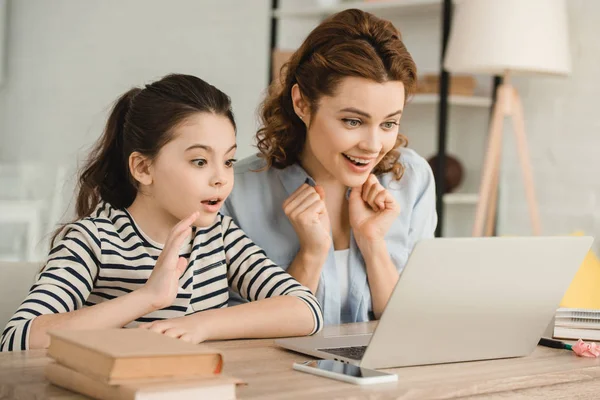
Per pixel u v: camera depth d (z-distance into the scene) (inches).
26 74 284.0
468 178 185.8
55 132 274.5
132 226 68.1
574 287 116.6
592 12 163.6
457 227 185.6
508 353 60.9
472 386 51.7
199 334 59.4
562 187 167.8
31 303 60.6
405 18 190.9
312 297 69.3
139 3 248.1
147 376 42.4
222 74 227.3
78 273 64.2
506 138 175.9
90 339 44.6
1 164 290.0
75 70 267.7
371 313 84.4
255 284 72.1
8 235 236.5
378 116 71.0
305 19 204.5
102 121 259.1
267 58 216.1
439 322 55.4
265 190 83.3
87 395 43.6
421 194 88.6
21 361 51.5
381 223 81.2
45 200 249.0
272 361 55.2
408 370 54.6
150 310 58.1
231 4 224.2
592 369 58.1
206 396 42.4
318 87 72.2
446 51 152.8
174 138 64.6
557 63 144.7
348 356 56.1
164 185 65.5
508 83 152.9
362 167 73.4
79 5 265.4
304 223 77.7
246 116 221.9
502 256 55.6
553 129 169.0
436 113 188.4
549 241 57.3
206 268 71.6
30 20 282.2
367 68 69.3
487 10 144.7
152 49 245.0
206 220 66.0
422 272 52.3
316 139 74.2
